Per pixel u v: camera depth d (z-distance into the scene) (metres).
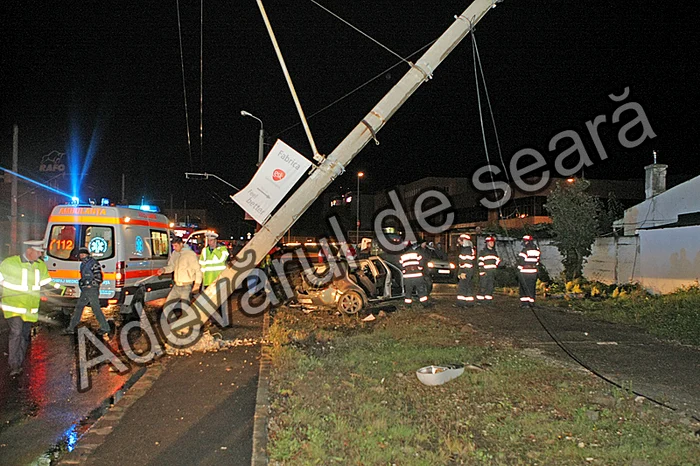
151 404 6.50
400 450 5.02
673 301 12.36
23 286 8.11
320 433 5.38
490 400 6.43
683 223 14.82
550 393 6.58
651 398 6.37
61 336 10.75
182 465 4.87
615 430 5.46
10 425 6.04
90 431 5.67
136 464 4.89
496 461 4.83
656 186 18.69
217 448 5.22
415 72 9.30
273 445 5.17
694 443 5.09
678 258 14.38
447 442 5.13
